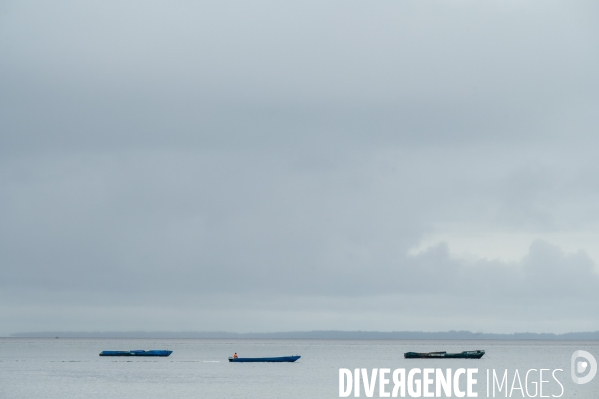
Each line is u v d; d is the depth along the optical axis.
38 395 131.25
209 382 153.25
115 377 165.75
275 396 129.12
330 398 126.31
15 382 154.00
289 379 162.00
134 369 193.00
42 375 172.88
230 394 131.50
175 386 145.38
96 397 127.62
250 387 143.25
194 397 127.19
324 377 167.12
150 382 153.88
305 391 136.88
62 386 145.62
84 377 166.25
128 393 133.38
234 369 194.00
